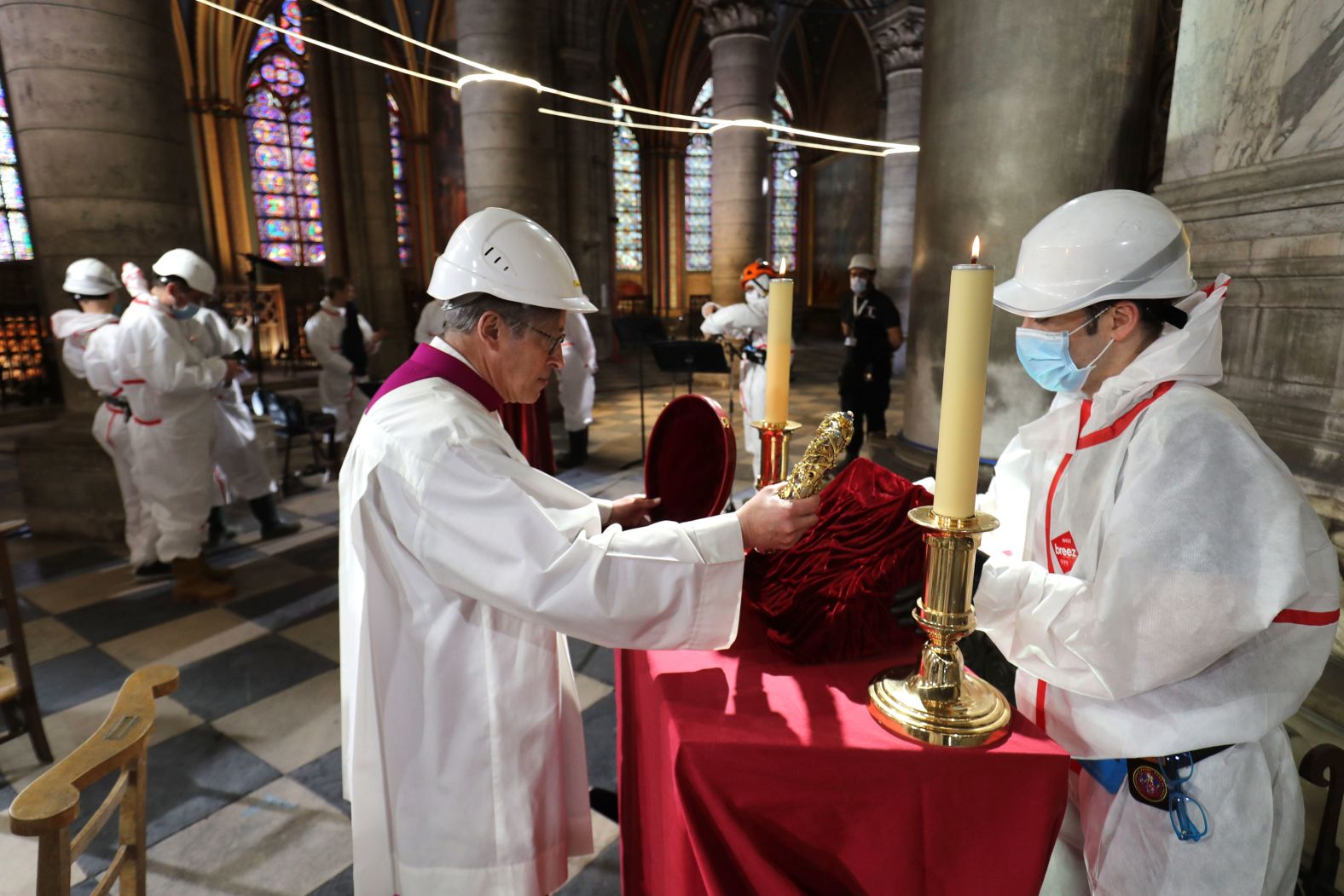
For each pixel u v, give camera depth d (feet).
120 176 14.53
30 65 13.84
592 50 39.29
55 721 8.90
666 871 3.76
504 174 25.23
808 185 73.82
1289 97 6.79
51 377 32.17
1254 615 3.09
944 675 3.31
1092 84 10.68
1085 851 4.10
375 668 4.21
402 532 3.85
